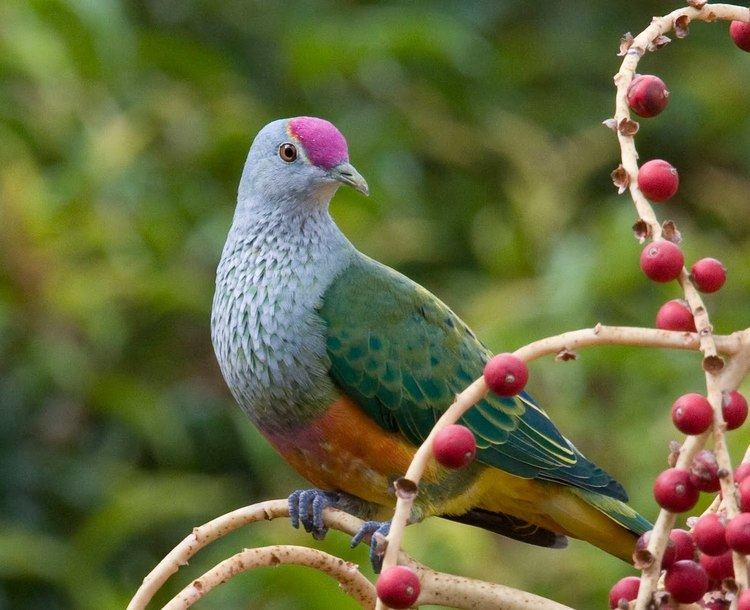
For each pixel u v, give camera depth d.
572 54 13.89
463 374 6.95
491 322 10.83
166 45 12.19
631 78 4.13
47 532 10.28
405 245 11.60
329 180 6.88
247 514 4.67
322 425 6.75
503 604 4.60
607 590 9.65
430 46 12.33
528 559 9.86
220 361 7.00
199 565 10.05
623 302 10.95
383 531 5.70
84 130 11.23
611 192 13.48
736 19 4.16
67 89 11.39
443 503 6.88
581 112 13.46
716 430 3.62
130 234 10.77
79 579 9.70
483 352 7.23
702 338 3.72
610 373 10.82
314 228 6.95
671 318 3.90
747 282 11.37
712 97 13.73
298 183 6.88
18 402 10.48
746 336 3.78
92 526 9.85
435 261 12.27
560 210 12.01
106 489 10.34
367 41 12.27
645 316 10.87
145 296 10.56
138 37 12.13
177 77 12.21
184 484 10.20
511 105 13.38
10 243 10.20
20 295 10.27
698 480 3.62
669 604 3.97
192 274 11.23
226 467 11.12
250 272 6.87
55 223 10.47
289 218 6.93
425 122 12.86
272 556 4.57
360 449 6.76
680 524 9.18
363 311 6.82
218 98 12.15
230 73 12.47
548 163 12.75
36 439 10.52
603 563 9.74
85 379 10.30
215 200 11.55
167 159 11.59
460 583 4.62
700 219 13.49
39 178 10.79
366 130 12.34
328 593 9.16
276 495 10.38
